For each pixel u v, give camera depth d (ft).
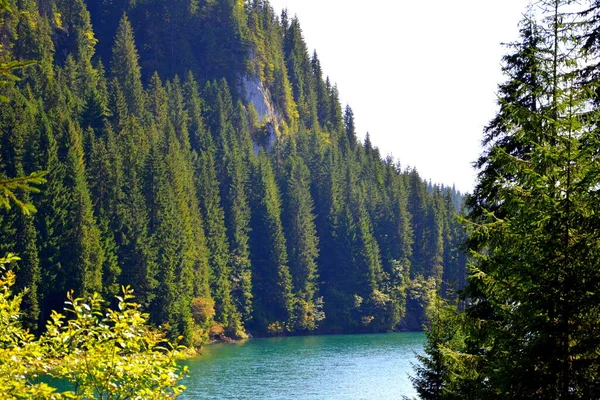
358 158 575.79
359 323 399.85
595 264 37.78
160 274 253.65
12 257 39.52
